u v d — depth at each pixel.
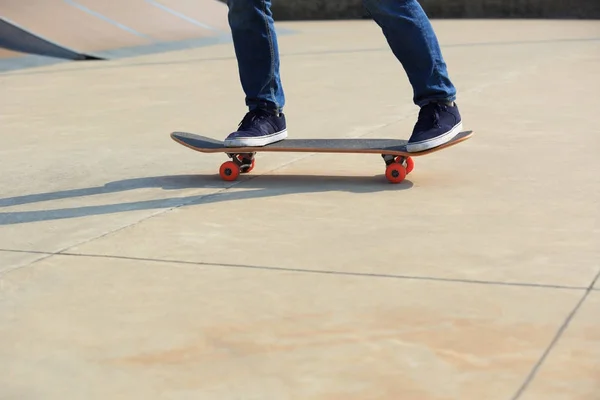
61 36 10.36
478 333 2.28
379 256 2.92
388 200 3.64
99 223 3.45
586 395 1.93
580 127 5.20
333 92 7.14
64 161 4.67
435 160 4.41
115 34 10.97
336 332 2.32
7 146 5.14
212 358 2.20
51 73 9.00
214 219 3.44
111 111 6.41
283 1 17.78
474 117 5.66
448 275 2.71
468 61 9.09
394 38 3.77
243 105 6.57
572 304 2.45
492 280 2.66
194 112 6.27
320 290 2.62
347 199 3.68
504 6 16.38
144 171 4.37
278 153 4.74
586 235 3.09
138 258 2.99
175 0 12.81
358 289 2.62
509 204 3.53
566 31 12.72
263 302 2.54
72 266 2.94
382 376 2.06
